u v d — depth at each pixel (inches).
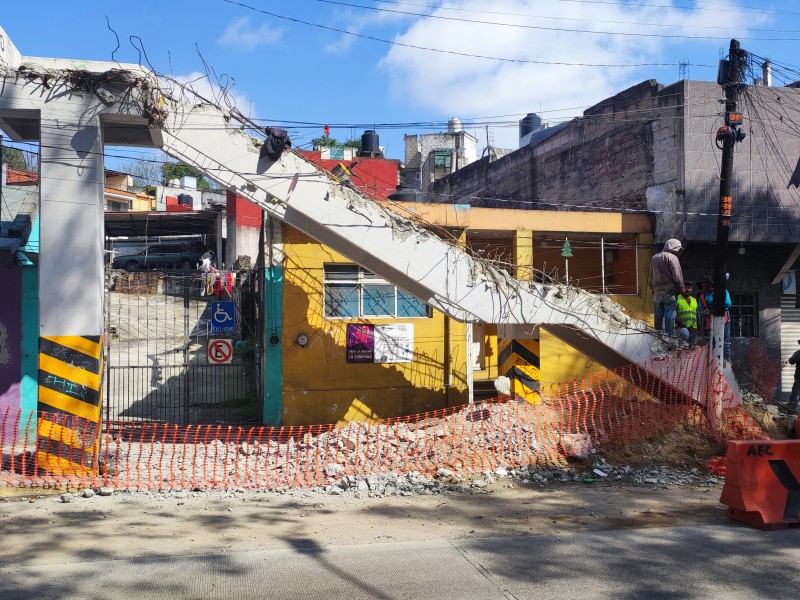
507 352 533.0
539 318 479.8
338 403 584.4
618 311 498.3
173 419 621.6
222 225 1246.9
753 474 296.8
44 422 365.1
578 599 202.5
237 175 424.5
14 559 238.4
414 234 457.4
